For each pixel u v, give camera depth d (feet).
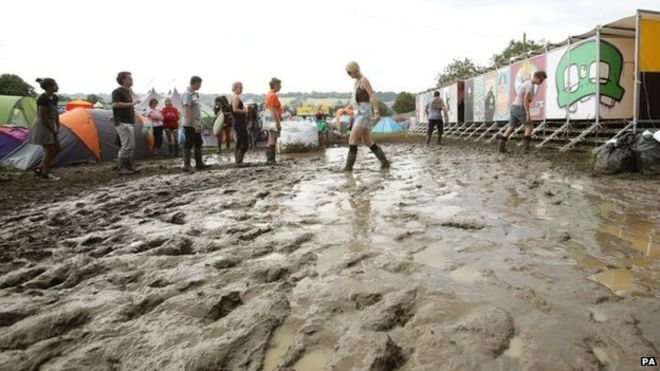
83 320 6.58
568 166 24.18
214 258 9.23
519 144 43.14
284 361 5.36
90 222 13.67
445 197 15.55
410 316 6.46
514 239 10.03
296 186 19.85
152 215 14.46
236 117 32.12
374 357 5.15
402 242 10.11
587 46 36.06
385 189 17.84
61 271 8.76
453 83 69.46
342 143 70.23
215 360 5.31
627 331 5.70
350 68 24.12
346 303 6.94
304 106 115.55
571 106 38.34
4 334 6.15
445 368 5.02
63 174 30.30
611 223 11.29
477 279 7.73
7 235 12.13
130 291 7.72
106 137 40.98
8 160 35.83
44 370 5.28
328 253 9.53
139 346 5.73
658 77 31.58
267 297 7.14
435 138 70.44
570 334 5.68
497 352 5.32
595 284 7.28
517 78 48.39
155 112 47.03
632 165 19.88
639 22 30.30
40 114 25.90
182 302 6.93
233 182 22.26
